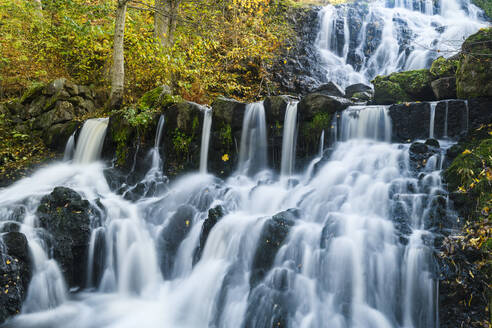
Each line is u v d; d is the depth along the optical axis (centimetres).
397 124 653
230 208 629
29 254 512
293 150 721
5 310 464
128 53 1070
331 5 1553
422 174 537
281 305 440
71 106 972
